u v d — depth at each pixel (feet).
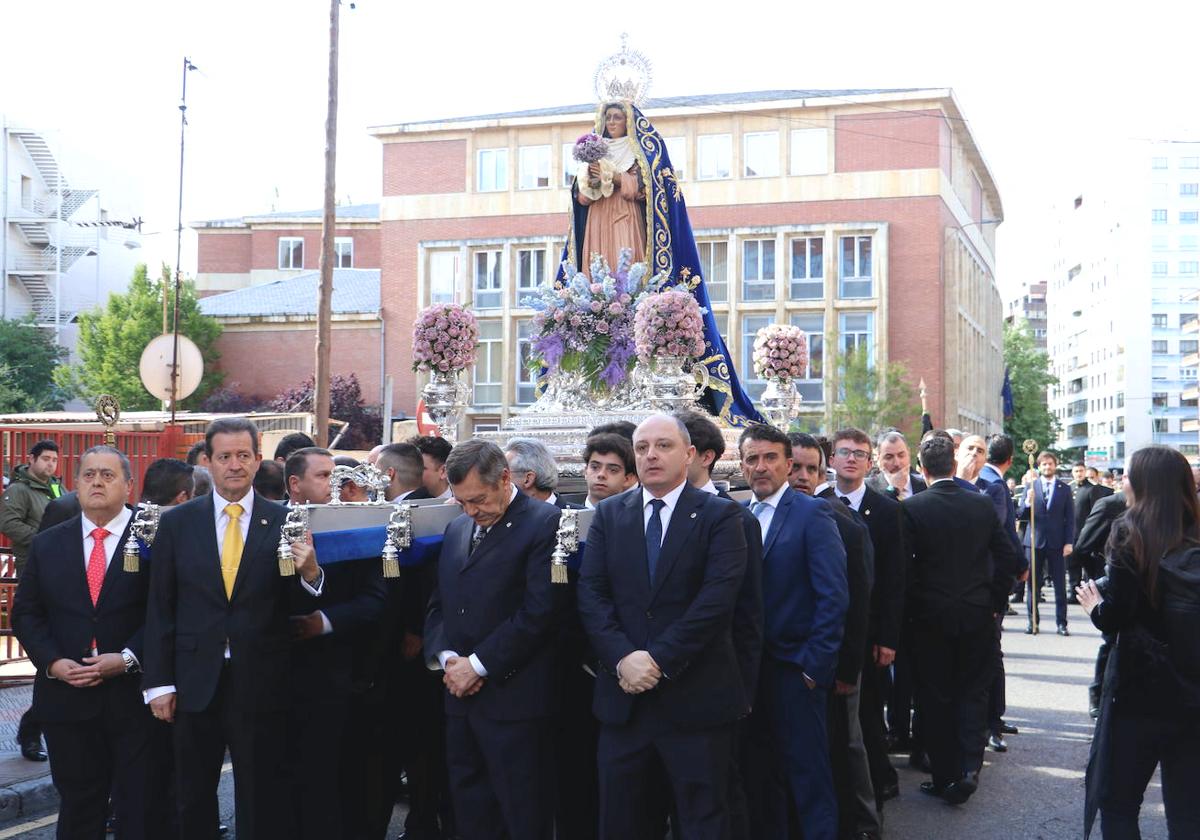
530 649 16.57
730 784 16.69
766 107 123.44
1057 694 34.35
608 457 19.12
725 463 27.63
